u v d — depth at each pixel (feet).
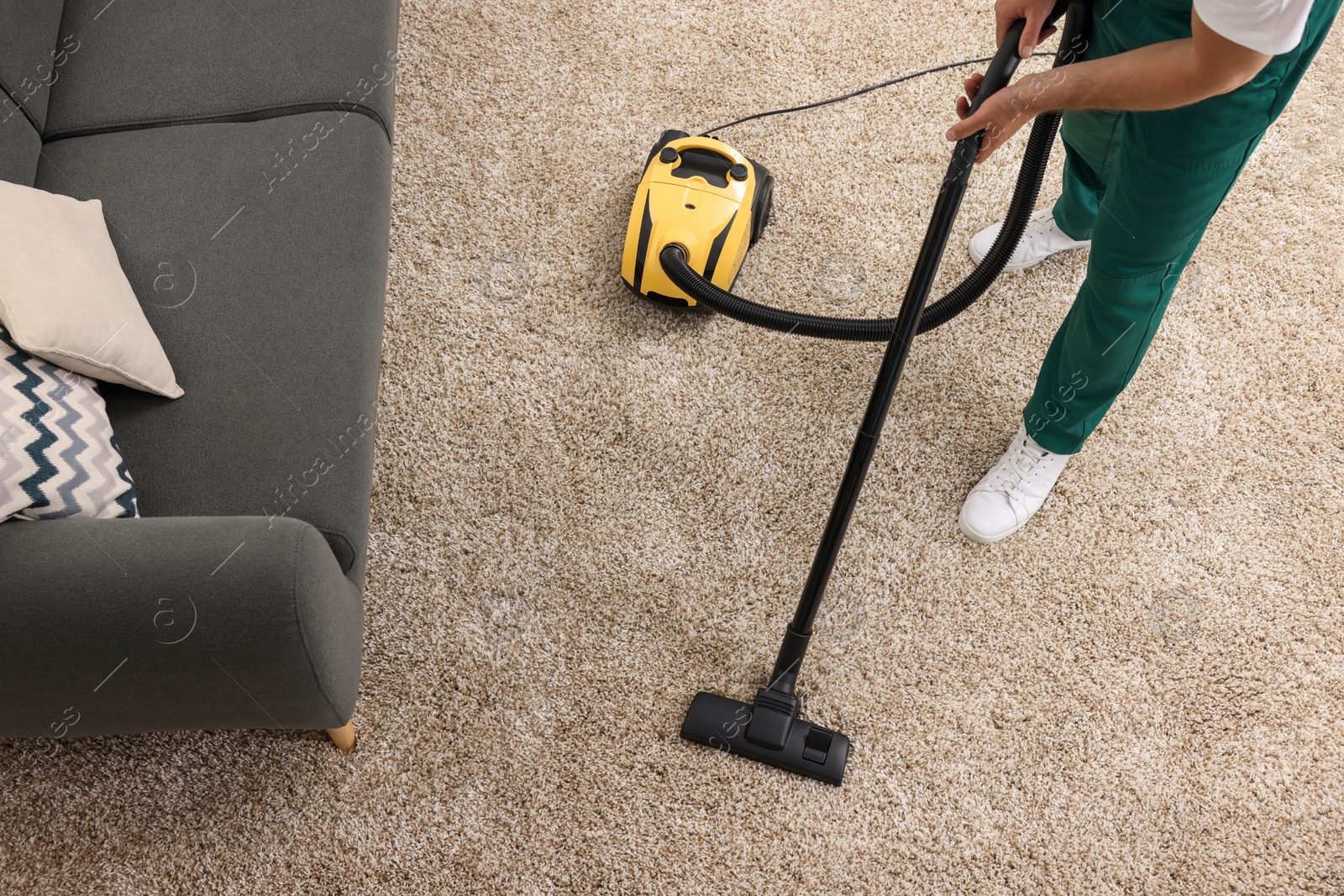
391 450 4.94
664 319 5.38
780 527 4.85
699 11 6.40
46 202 3.63
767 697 4.27
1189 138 3.15
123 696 3.14
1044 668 4.55
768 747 4.22
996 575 4.77
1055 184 5.78
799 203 5.76
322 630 3.16
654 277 5.09
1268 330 5.42
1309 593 4.74
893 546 4.82
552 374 5.19
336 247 4.11
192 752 4.19
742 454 5.03
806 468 5.01
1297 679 4.53
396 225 5.57
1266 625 4.66
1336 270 5.60
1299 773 4.32
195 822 4.07
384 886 3.99
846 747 4.23
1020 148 5.92
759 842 4.12
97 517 3.29
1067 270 5.58
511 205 5.68
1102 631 4.64
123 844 4.01
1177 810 4.24
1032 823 4.20
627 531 4.80
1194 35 2.72
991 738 4.38
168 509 3.54
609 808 4.17
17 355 3.28
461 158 5.81
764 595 4.68
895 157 5.92
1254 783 4.30
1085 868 4.11
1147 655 4.58
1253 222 5.75
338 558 3.64
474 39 6.25
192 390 3.76
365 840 4.07
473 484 4.88
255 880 3.98
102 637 2.92
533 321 5.33
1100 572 4.79
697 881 4.05
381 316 4.29
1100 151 4.09
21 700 3.06
